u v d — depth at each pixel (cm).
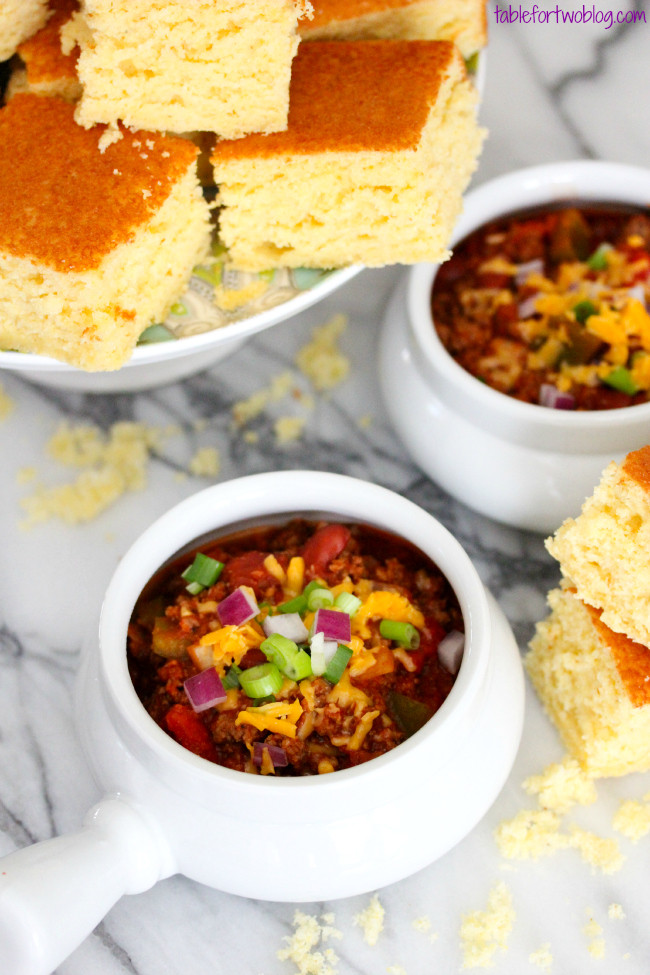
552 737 56
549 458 57
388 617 53
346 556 54
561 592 55
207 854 50
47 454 62
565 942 52
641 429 56
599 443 56
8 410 63
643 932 52
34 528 60
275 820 49
